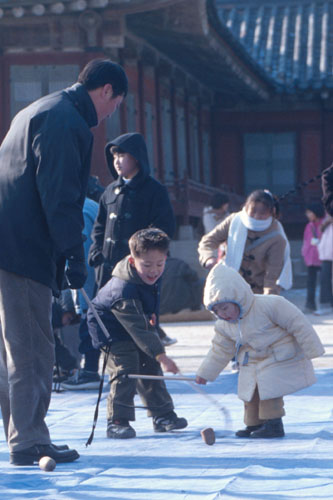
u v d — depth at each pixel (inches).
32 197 245.0
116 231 373.4
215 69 1251.2
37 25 901.2
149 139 1130.7
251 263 429.7
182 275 840.9
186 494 200.1
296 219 1556.3
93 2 850.1
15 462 244.7
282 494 193.5
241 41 1604.3
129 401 298.7
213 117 1572.3
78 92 257.4
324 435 279.9
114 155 373.7
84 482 218.2
